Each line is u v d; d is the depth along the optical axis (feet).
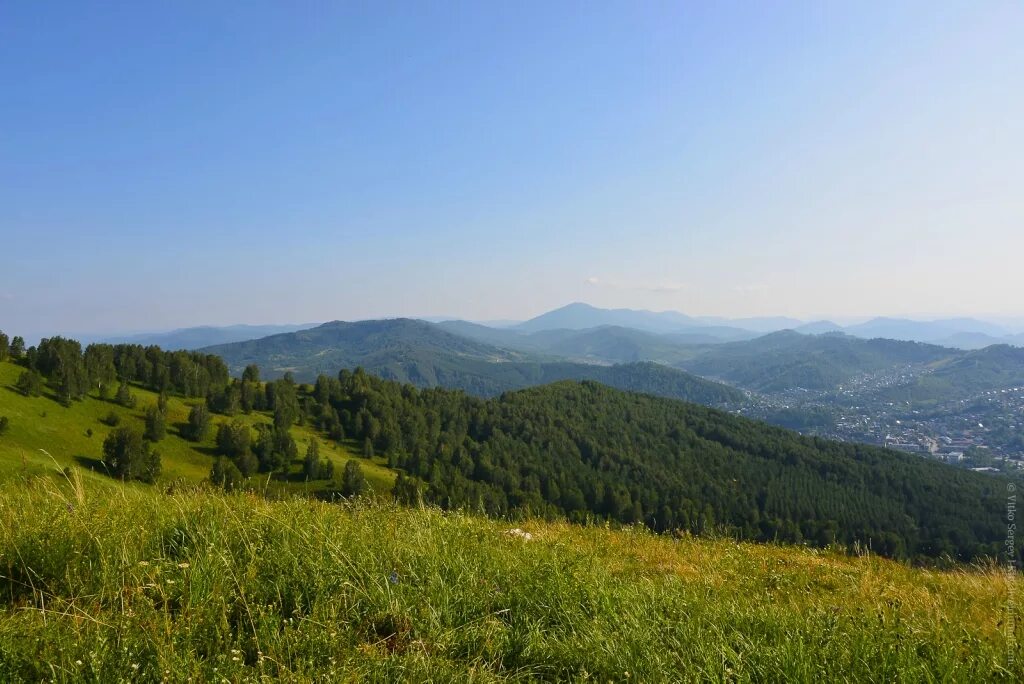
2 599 13.30
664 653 13.06
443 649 12.37
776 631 14.70
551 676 12.48
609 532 33.81
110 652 10.34
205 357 465.88
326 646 11.53
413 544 18.21
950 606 20.52
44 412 297.33
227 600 13.15
